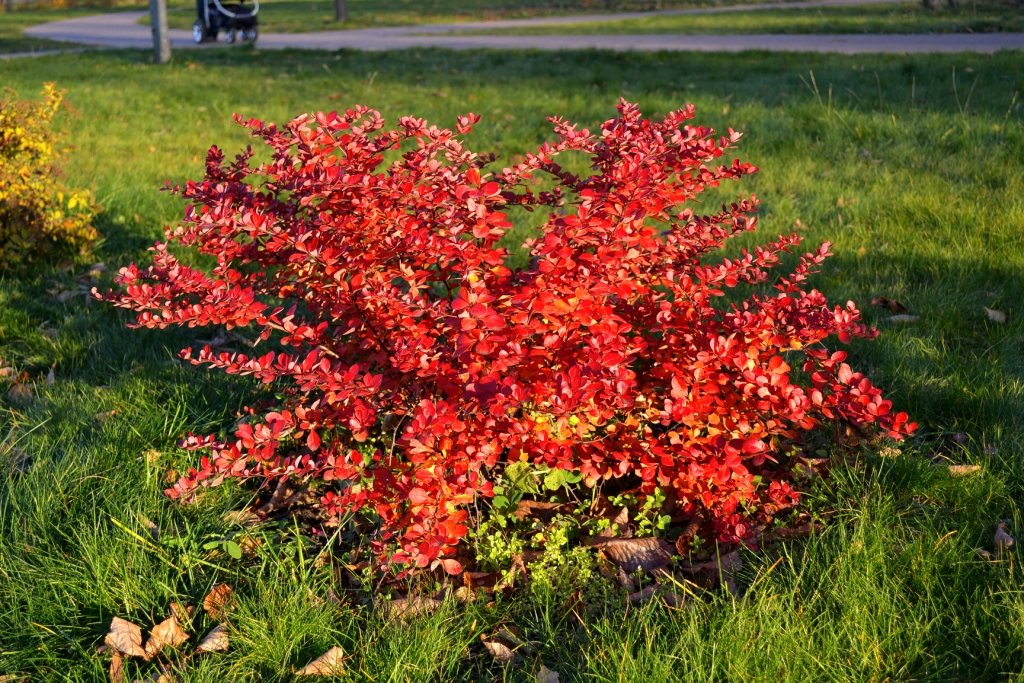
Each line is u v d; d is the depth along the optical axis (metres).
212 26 25.67
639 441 3.30
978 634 2.72
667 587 3.06
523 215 7.00
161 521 3.39
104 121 11.74
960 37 17.31
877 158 8.07
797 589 2.92
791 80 11.94
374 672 2.74
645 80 13.06
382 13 36.19
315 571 3.17
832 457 3.66
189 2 55.34
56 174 6.59
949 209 6.46
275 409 4.11
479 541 3.29
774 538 3.29
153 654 2.84
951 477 3.50
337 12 33.16
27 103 6.46
